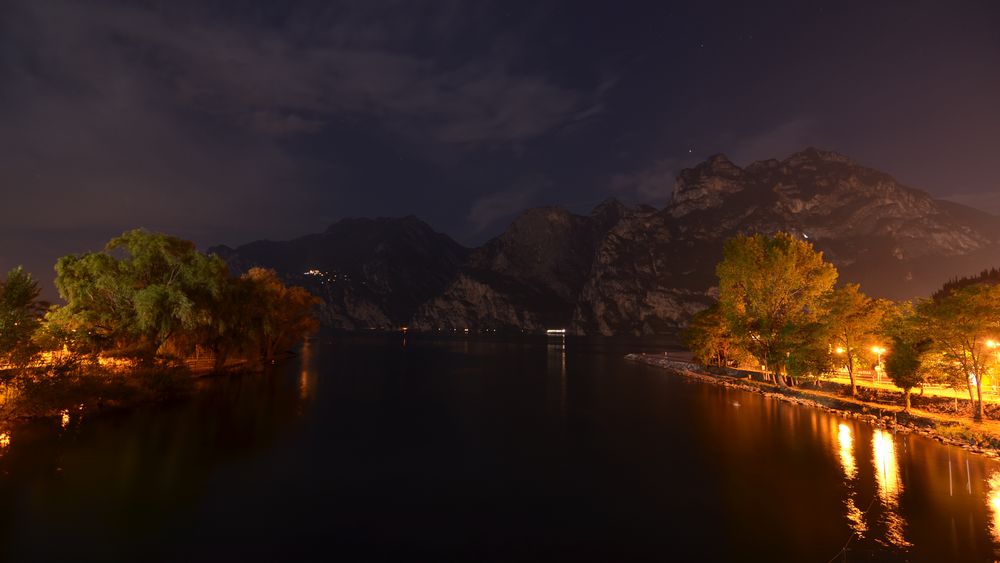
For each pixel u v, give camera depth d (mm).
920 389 46500
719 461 29766
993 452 29500
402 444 34344
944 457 29391
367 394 59969
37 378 35625
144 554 17000
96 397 40625
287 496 23375
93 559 16484
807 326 54188
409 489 24750
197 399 49500
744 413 46125
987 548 17594
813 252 57469
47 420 35812
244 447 31781
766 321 58156
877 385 53312
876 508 21625
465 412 48375
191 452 30094
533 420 44094
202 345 69125
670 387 68188
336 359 119500
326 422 41594
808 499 22906
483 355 147375
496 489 24875
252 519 20453
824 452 31094
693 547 18172
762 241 59719
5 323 32688
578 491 24609
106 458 28156
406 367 102312
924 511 21203
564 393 62844
